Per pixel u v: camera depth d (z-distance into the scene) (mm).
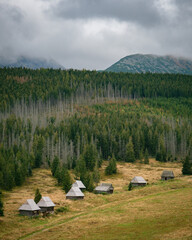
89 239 60344
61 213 90875
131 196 103062
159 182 129250
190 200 79938
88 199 107438
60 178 140000
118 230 63406
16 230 74438
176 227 59875
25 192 124438
